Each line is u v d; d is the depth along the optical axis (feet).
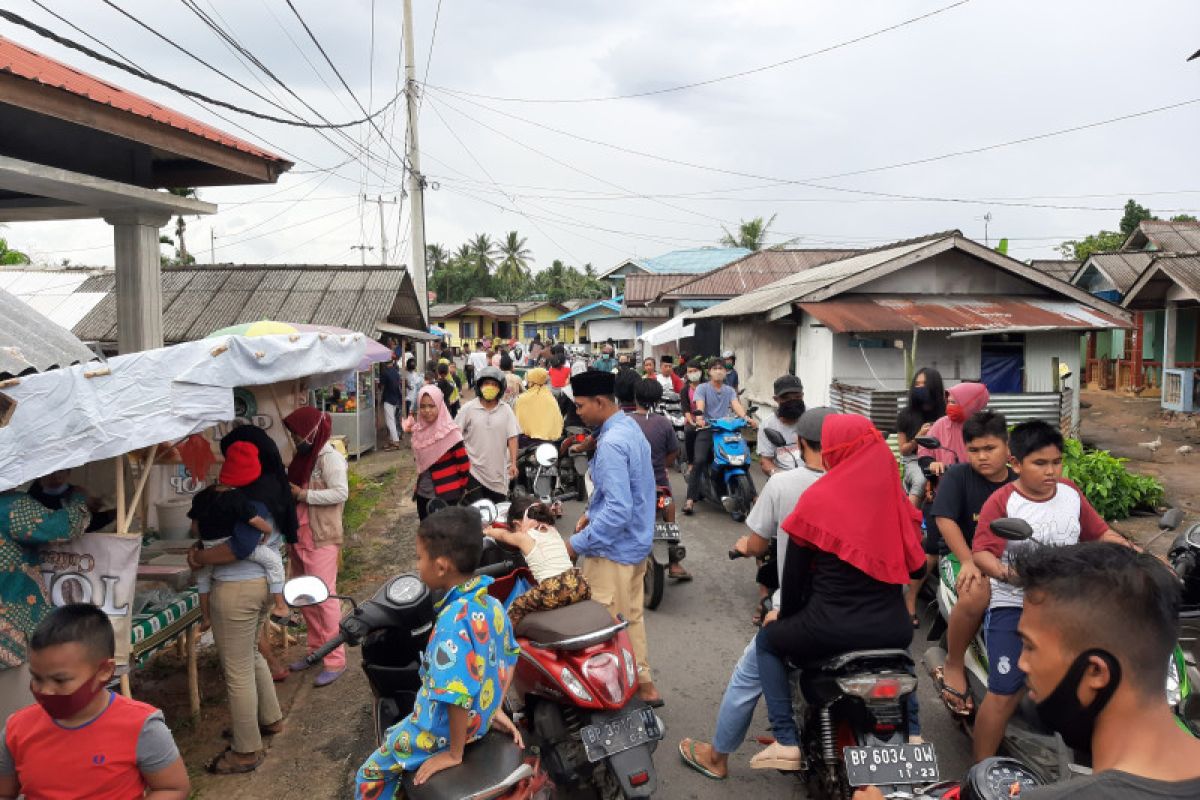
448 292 263.29
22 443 11.89
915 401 21.35
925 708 16.30
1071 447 33.47
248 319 48.06
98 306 51.52
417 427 22.99
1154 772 4.39
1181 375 58.54
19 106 15.02
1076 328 40.60
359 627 11.30
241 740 14.28
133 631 13.67
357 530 31.32
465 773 9.59
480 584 9.78
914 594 20.17
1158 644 4.56
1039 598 4.89
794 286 54.44
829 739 11.57
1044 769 12.01
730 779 13.91
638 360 100.94
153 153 22.16
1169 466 42.83
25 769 8.37
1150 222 77.51
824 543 11.07
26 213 22.26
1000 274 46.52
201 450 16.87
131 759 8.44
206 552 13.85
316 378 18.75
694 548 27.53
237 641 14.16
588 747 11.39
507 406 24.54
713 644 19.63
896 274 46.01
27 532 12.10
